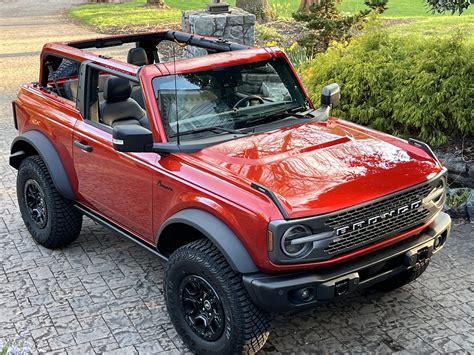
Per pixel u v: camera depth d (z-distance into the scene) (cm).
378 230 447
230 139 503
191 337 476
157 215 504
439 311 531
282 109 563
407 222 466
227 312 440
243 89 546
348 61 870
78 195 605
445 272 594
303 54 1274
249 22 1305
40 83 682
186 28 1373
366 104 830
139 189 516
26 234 699
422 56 821
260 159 467
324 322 521
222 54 557
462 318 520
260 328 438
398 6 2930
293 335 504
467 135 789
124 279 596
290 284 415
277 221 404
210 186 448
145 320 529
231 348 446
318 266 423
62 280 596
